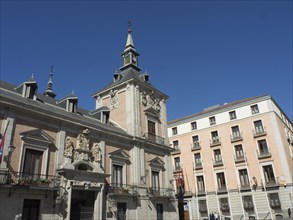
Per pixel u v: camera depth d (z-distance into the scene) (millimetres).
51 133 19938
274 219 34031
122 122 28953
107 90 31891
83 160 21219
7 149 16906
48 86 36031
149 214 25297
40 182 17750
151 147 28750
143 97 30656
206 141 43750
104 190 22094
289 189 34188
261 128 39281
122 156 25219
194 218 41094
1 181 15961
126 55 36781
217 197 39781
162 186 28531
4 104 17391
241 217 36719
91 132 22812
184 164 45031
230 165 40062
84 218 20688
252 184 37188
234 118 42156
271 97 39781
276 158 36500
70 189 19219
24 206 17125
